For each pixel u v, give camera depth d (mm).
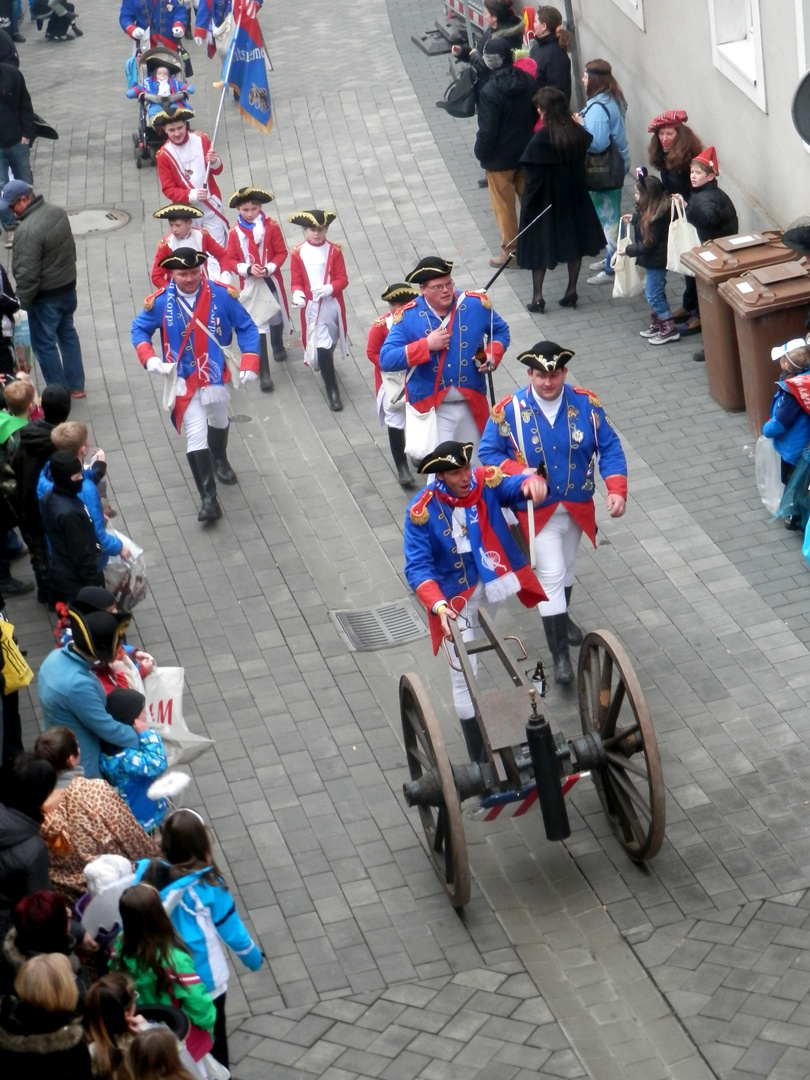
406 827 11430
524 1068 9273
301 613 14117
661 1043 9398
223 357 15109
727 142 18844
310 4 30766
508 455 12312
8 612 14211
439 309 13773
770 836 10969
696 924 10297
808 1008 9484
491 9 21297
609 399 16797
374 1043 9555
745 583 13688
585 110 18766
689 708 12305
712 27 18500
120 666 10523
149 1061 7012
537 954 10227
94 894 8562
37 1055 7316
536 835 11336
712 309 15750
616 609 13586
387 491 15859
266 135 24469
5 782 8875
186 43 30188
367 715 12719
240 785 11984
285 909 10734
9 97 22359
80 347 18094
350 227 21359
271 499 15859
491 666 13133
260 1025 9750
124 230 22172
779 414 13758
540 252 18391
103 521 12812
